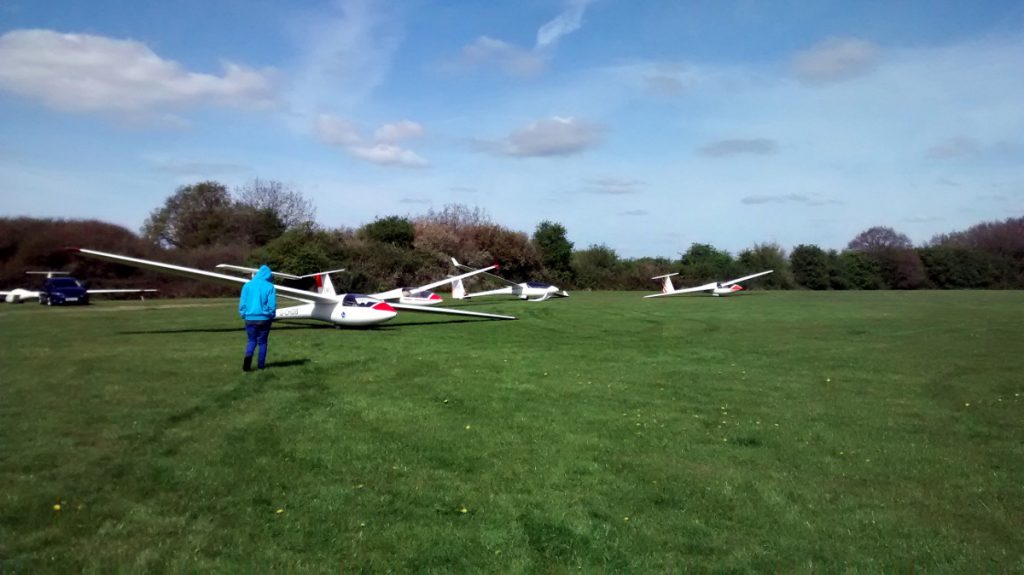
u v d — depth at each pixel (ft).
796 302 106.83
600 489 18.19
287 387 29.55
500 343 49.49
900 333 57.93
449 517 16.05
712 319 74.64
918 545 15.11
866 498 17.93
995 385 33.27
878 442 23.15
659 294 138.41
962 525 16.22
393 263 148.25
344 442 21.53
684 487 18.51
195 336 49.06
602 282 183.32
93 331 52.75
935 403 29.32
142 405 25.23
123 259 46.52
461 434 23.00
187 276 52.16
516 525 15.67
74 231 127.34
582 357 42.70
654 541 15.10
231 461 19.30
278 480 18.01
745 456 21.45
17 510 15.25
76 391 27.50
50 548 13.62
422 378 33.19
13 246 124.06
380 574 13.19
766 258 185.26
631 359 42.19
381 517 15.89
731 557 14.42
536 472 19.39
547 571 13.56
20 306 93.30
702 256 191.31
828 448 22.40
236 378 30.99
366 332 55.01
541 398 29.32
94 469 18.12
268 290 33.17
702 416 26.63
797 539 15.37
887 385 33.42
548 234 182.60
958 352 45.06
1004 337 53.72
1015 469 20.26
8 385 28.66
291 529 15.06
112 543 13.98
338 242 145.18
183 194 185.78
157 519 15.25
